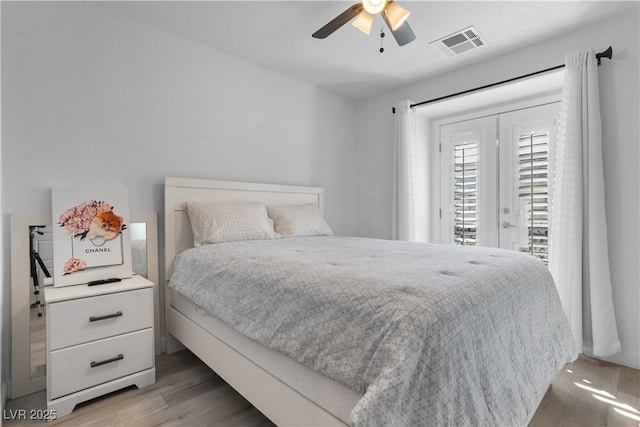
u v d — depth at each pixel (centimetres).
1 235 161
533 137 298
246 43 266
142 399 176
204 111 267
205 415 163
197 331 193
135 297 187
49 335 159
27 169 189
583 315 234
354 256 175
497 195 321
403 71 317
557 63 252
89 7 212
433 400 89
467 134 344
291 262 156
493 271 140
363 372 99
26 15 189
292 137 332
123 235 216
